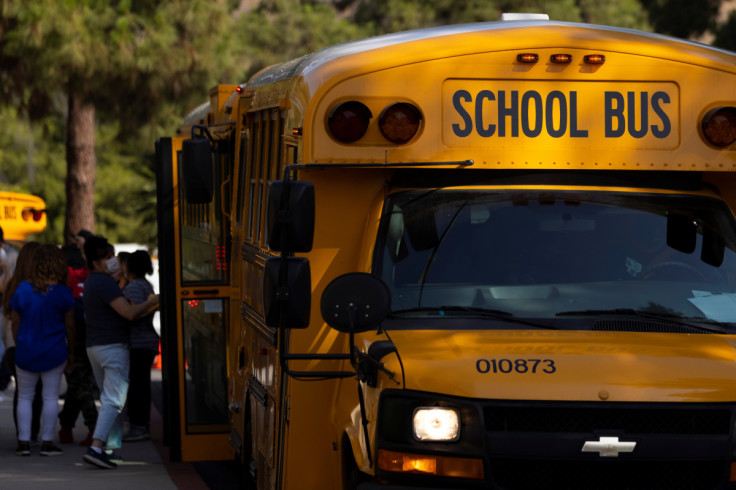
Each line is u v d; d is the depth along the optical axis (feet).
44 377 53.93
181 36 120.16
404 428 25.45
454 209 29.45
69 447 57.21
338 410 28.60
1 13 108.06
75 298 60.03
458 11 191.21
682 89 29.81
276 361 31.32
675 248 29.50
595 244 29.22
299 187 25.50
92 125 130.62
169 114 122.72
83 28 111.24
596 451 24.81
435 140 29.07
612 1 215.10
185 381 48.44
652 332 27.53
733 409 25.16
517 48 29.35
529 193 29.84
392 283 28.60
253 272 37.19
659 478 25.07
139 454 55.42
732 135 29.66
